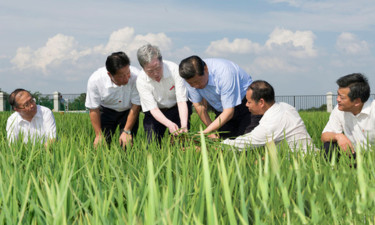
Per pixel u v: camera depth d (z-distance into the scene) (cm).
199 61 413
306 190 210
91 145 406
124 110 557
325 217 176
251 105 380
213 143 371
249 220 186
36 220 191
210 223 122
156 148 376
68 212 201
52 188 188
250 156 312
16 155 321
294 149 317
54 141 395
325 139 424
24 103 464
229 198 131
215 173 251
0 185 203
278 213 188
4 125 815
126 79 451
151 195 133
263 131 364
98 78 519
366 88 368
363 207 176
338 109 398
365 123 388
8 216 180
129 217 160
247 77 482
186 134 401
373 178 229
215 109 516
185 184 209
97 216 170
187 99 502
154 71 423
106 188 241
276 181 214
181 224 159
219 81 446
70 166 266
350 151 372
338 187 194
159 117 473
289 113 373
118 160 315
